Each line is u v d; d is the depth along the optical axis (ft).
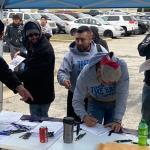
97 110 12.72
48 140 10.55
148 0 12.71
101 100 12.51
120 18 85.76
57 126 11.64
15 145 10.14
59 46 61.67
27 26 14.42
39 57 14.39
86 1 14.14
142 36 87.30
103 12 114.93
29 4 14.89
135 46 64.80
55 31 81.87
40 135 10.42
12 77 12.62
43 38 14.62
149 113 15.48
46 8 14.90
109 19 86.17
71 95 14.87
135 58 49.01
